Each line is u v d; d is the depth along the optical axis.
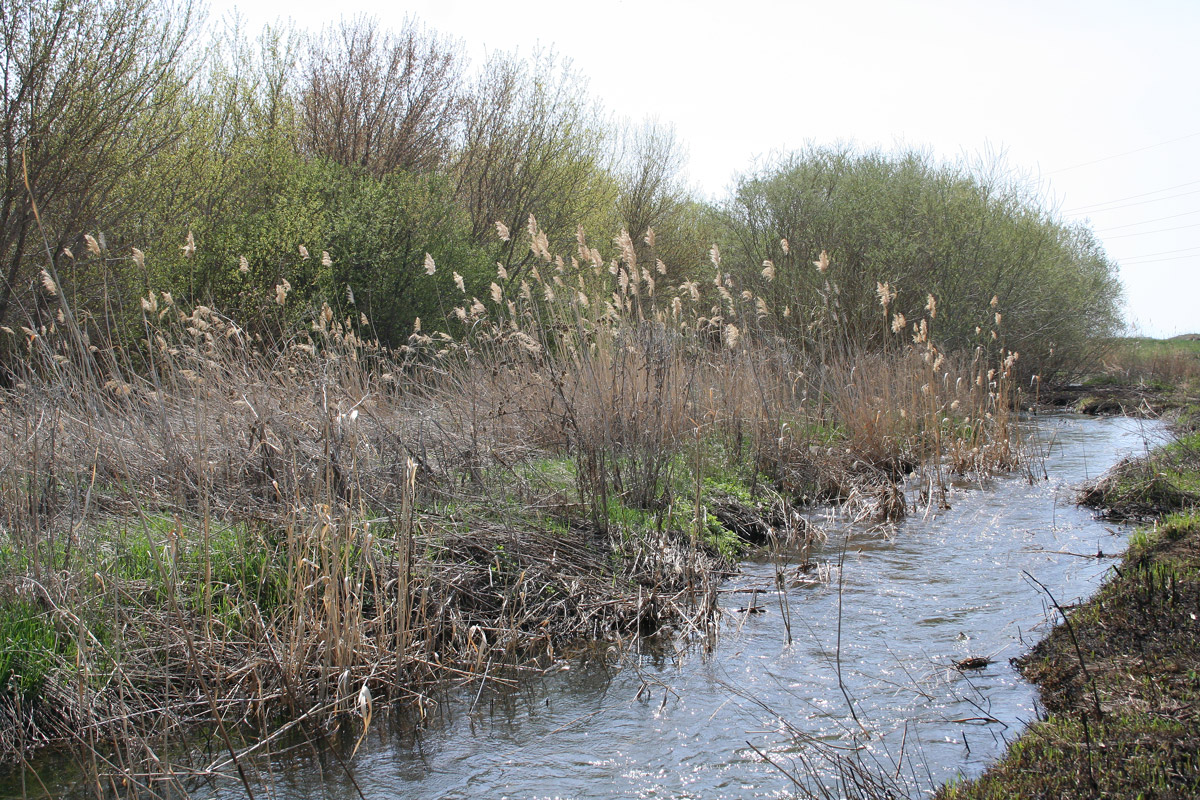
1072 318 23.39
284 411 6.67
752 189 21.22
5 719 4.28
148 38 12.91
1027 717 4.41
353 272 15.09
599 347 8.82
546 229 20.42
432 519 6.34
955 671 5.04
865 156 21.70
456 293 16.41
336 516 5.29
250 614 5.10
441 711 4.76
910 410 11.73
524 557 6.32
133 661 4.62
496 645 5.46
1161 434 14.40
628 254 8.82
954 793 3.59
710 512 8.16
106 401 6.91
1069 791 3.41
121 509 5.88
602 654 5.52
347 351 8.64
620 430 7.93
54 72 12.01
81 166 12.45
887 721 4.46
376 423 7.02
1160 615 5.03
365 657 4.96
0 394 6.65
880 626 5.83
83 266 12.51
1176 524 6.47
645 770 4.10
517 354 9.34
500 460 7.30
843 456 10.45
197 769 4.12
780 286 19.48
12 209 11.91
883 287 12.48
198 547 5.60
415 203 16.69
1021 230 21.61
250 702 4.58
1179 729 3.74
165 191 13.95
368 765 4.20
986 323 19.45
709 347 11.00
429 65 19.95
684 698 4.86
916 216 19.44
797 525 8.18
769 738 4.36
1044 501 9.62
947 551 7.64
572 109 20.78
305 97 19.28
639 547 6.85
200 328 8.09
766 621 5.99
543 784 4.00
